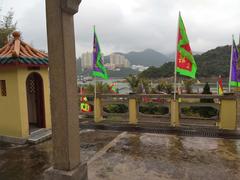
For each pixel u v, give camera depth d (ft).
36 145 16.05
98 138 17.26
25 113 16.76
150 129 19.08
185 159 12.63
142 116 20.49
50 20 8.33
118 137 17.35
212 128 18.01
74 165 8.86
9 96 16.80
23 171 11.65
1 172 11.57
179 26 18.45
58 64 8.41
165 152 13.80
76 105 9.01
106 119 22.41
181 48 18.52
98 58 21.98
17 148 15.43
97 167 11.82
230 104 17.29
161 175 10.74
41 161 12.97
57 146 8.73
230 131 17.35
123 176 10.71
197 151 13.82
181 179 10.31
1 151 14.84
